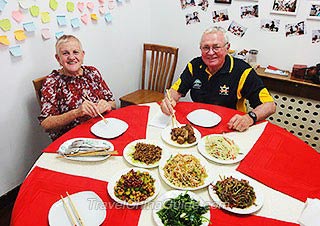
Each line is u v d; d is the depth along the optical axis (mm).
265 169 1222
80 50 1752
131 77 3068
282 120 2455
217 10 2590
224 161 1256
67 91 1793
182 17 2809
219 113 1684
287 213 1006
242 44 2584
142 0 2836
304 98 2275
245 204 1006
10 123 1897
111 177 1143
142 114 1658
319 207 947
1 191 1986
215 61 1771
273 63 2512
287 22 2326
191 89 2010
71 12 2117
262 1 2357
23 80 1896
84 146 1279
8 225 1861
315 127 2338
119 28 2660
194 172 1135
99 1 2348
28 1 1788
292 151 1344
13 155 1989
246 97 1877
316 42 2275
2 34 1692
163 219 940
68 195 1025
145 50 2902
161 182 1137
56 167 1196
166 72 2861
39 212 978
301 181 1159
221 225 945
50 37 1991
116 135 1433
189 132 1406
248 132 1497
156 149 1294
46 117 1688
